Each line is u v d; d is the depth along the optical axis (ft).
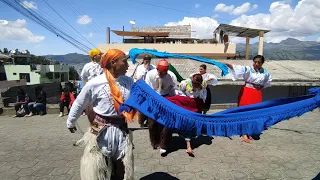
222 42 86.53
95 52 18.75
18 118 31.04
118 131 9.37
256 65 18.60
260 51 73.51
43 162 15.99
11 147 18.99
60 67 159.84
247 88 19.02
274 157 16.33
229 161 15.75
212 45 85.76
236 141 19.56
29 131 23.84
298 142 19.26
